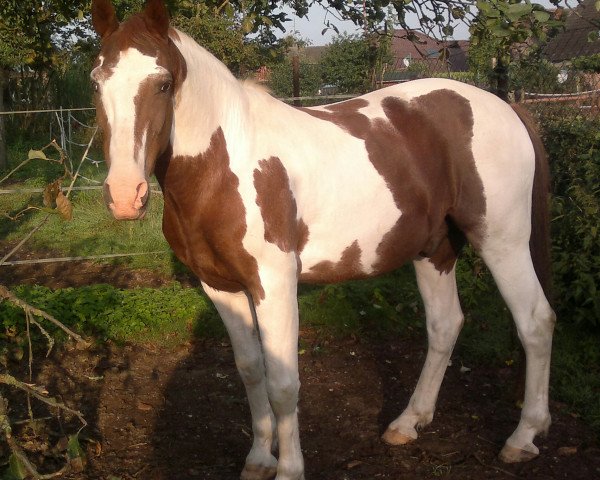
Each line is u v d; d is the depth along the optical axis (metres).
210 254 2.67
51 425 3.51
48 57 4.81
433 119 3.09
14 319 4.55
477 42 3.78
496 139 3.10
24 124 15.84
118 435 3.46
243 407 3.76
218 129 2.54
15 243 7.36
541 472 3.12
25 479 2.99
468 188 3.10
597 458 3.23
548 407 3.47
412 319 4.88
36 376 4.08
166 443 3.39
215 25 10.27
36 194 9.76
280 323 2.63
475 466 3.17
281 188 2.61
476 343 4.46
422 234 3.09
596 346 4.31
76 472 3.11
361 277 3.04
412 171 2.99
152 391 3.95
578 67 6.65
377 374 4.17
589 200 4.67
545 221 3.28
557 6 3.26
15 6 4.27
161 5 2.29
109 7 2.40
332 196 2.77
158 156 2.38
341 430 3.52
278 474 2.79
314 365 4.29
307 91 14.79
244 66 10.91
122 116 2.21
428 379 3.43
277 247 2.60
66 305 4.75
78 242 7.18
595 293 4.38
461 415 3.65
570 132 5.52
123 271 6.27
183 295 5.05
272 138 2.67
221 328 4.70
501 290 3.21
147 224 7.36
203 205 2.56
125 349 4.52
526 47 4.64
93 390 3.94
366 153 2.88
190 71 2.43
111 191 2.16
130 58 2.23
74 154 13.12
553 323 3.18
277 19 4.32
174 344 4.59
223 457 3.27
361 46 13.54
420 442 3.39
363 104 3.10
